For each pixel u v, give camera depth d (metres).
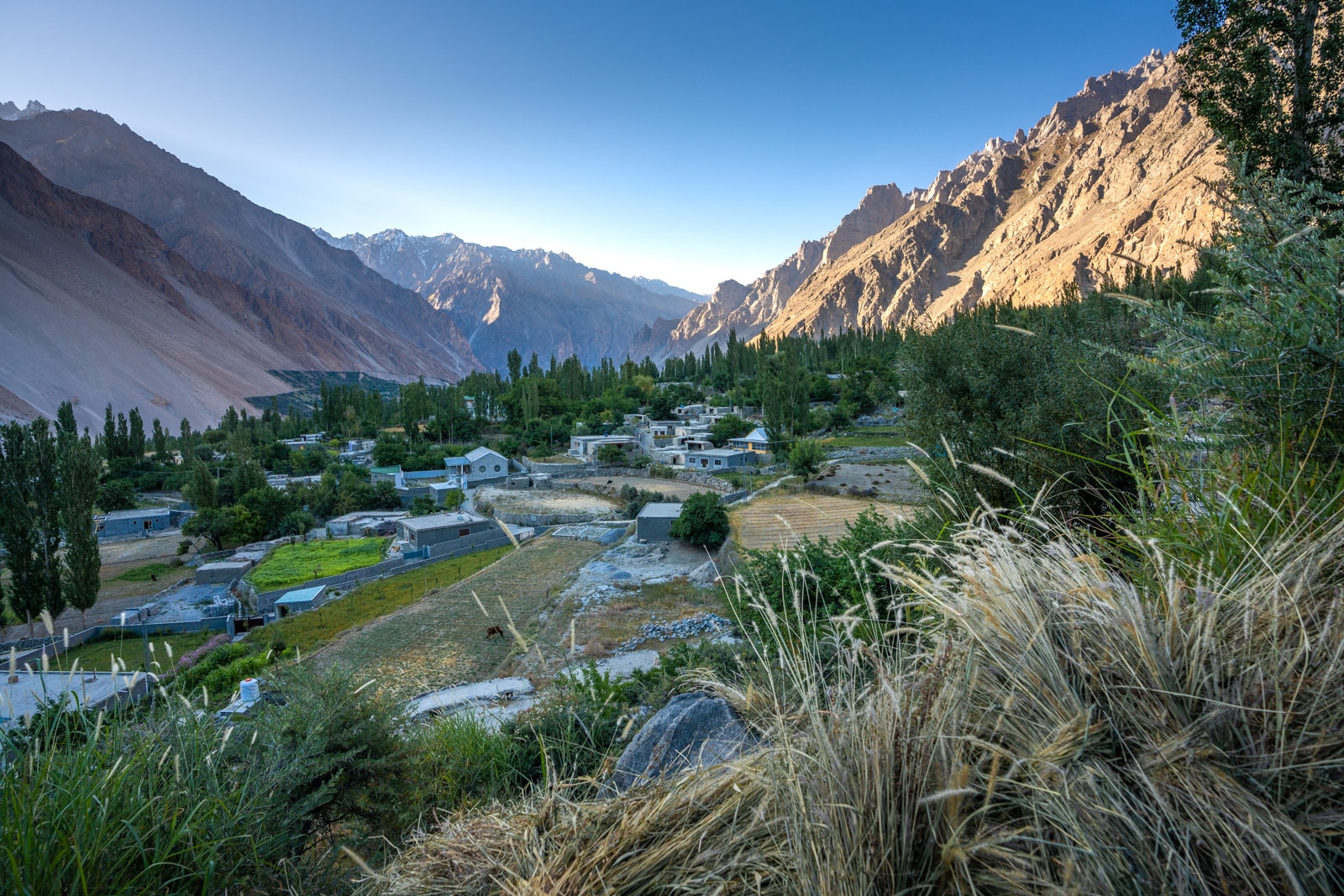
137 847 2.18
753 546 29.42
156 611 37.62
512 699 15.73
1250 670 1.45
